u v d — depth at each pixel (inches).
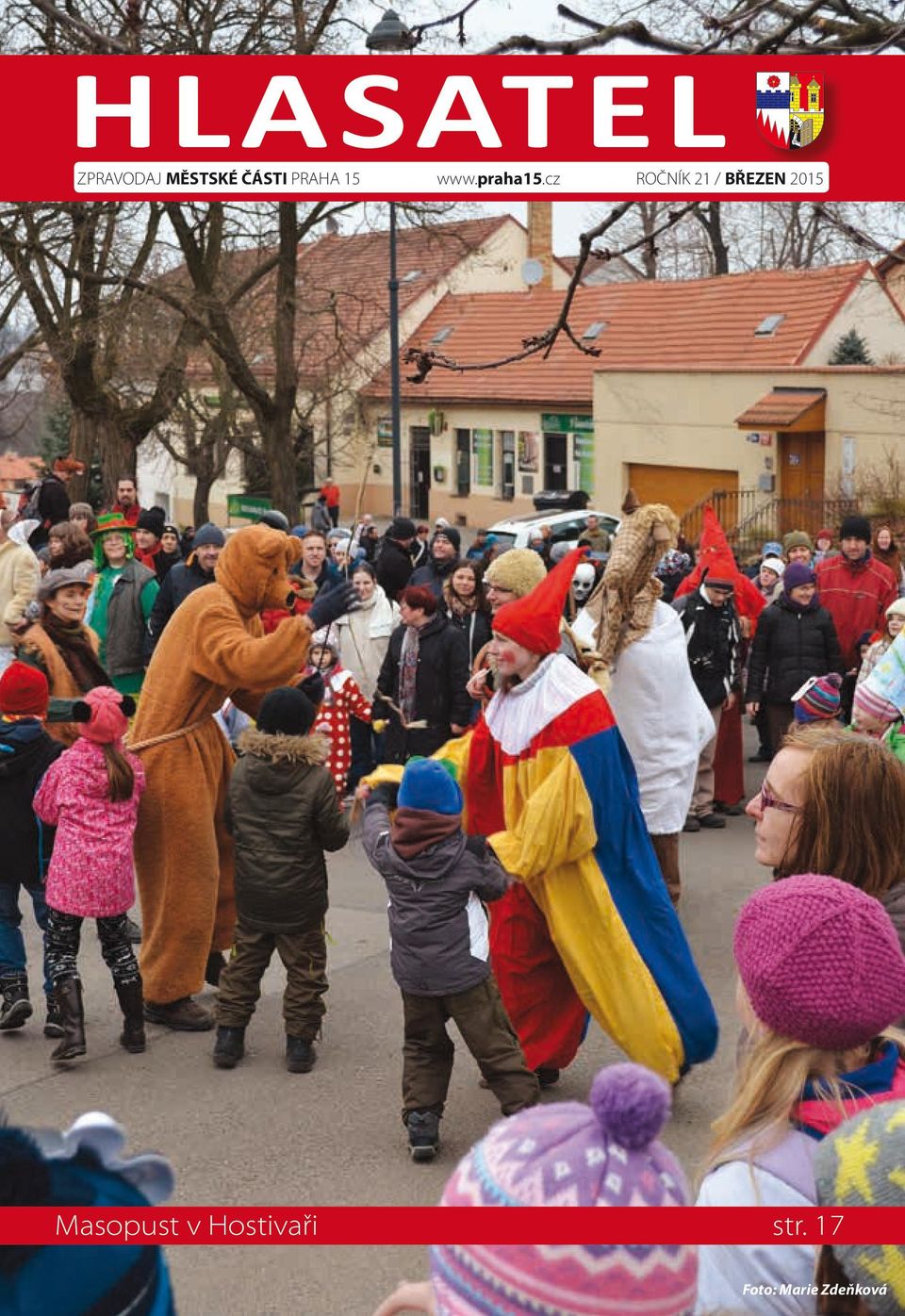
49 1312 72.3
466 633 410.9
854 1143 79.8
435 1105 216.8
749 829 423.5
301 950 248.4
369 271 1795.0
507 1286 77.6
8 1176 72.2
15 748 259.8
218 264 1047.0
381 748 447.2
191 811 265.6
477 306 1736.0
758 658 461.7
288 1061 251.8
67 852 248.8
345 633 430.3
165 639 269.6
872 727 225.8
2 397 1317.7
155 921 268.2
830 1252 80.7
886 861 130.4
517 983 231.6
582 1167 77.5
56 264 994.1
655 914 223.3
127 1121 230.5
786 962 92.4
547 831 216.1
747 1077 96.0
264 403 1027.9
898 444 1161.4
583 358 1542.8
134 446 1164.5
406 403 1726.1
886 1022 92.7
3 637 460.4
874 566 491.2
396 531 526.3
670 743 285.7
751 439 1268.5
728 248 1211.9
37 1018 276.2
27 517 681.6
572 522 1024.9
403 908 214.7
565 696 222.2
